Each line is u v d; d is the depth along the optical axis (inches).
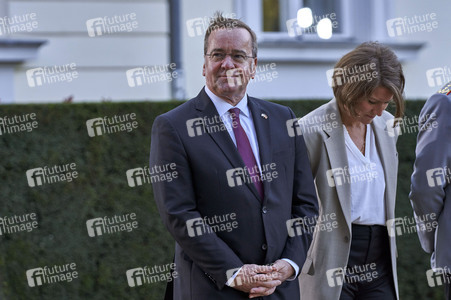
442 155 321.4
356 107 326.0
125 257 491.8
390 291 340.2
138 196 492.7
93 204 485.4
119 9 592.4
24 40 567.8
